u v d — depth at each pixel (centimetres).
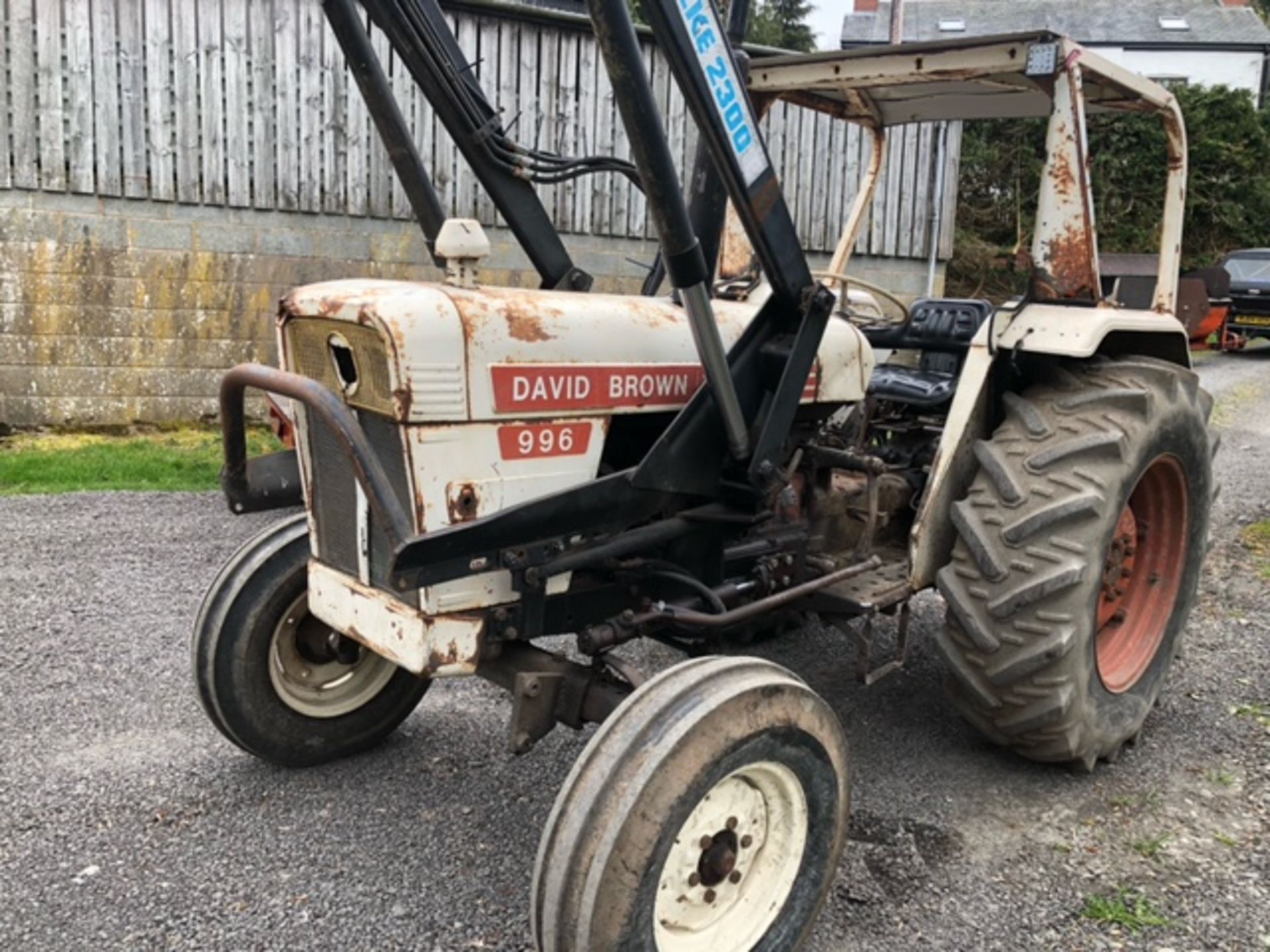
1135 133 1780
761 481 263
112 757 312
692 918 216
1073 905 254
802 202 879
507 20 795
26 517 567
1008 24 2917
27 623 416
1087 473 291
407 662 235
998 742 314
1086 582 287
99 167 732
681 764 197
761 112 352
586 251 845
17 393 741
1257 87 2783
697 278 234
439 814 287
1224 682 382
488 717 348
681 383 265
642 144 216
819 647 419
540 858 199
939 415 391
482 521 226
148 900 245
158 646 397
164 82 738
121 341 757
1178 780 315
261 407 773
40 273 732
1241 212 1900
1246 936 242
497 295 238
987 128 1733
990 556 292
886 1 3048
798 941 229
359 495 246
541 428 239
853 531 343
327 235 791
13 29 701
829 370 300
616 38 205
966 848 277
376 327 219
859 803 299
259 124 762
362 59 277
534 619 245
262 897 247
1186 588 351
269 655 297
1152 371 316
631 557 265
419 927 239
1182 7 2966
